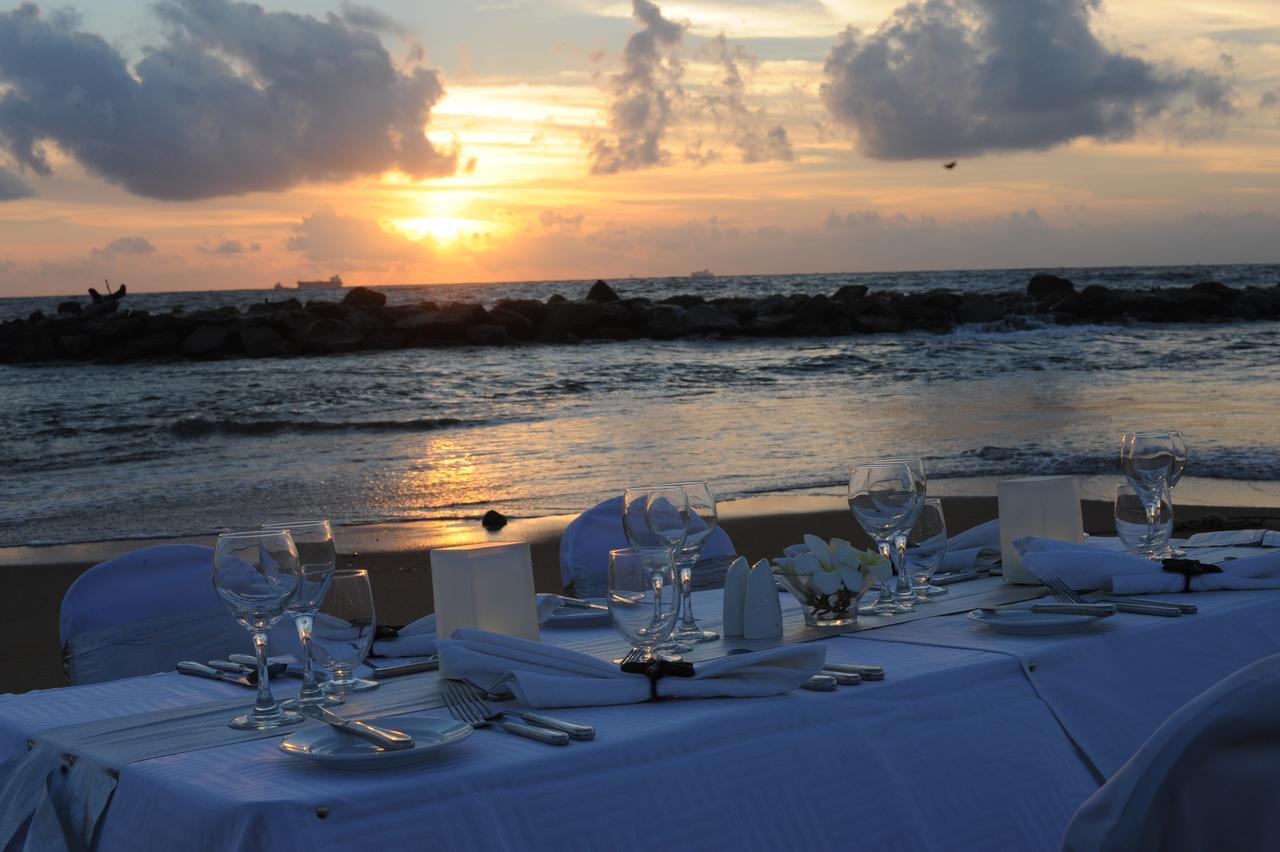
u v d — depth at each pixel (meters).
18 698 2.00
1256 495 8.95
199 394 23.27
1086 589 2.40
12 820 1.57
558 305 38.78
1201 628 2.11
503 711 1.66
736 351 30.91
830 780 1.59
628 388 21.81
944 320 37.59
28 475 13.33
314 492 11.33
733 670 1.69
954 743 1.73
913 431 13.81
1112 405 15.74
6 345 35.97
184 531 9.61
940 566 2.86
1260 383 18.20
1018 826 1.71
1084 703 1.89
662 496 1.99
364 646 1.88
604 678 1.74
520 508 10.01
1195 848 0.94
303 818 1.28
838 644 2.06
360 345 35.41
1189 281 75.12
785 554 2.69
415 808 1.32
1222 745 0.92
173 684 2.06
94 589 2.71
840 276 108.12
